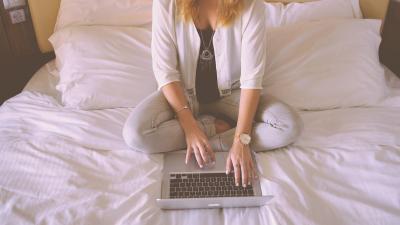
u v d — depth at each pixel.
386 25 2.03
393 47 2.00
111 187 1.10
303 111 1.50
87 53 1.59
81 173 1.15
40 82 1.70
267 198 1.03
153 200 1.06
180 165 1.21
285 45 1.62
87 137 1.29
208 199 1.02
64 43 1.66
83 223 0.97
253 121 1.37
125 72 1.56
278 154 1.27
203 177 1.15
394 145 1.28
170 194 1.08
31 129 1.35
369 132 1.33
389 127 1.36
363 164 1.19
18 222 0.96
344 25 1.68
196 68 1.39
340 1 1.87
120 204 1.04
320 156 1.24
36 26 1.86
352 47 1.61
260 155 1.26
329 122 1.41
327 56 1.59
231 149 1.22
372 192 1.09
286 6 1.87
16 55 1.86
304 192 1.08
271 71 1.57
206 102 1.50
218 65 1.37
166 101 1.36
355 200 1.05
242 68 1.34
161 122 1.30
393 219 0.99
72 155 1.22
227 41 1.32
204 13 1.32
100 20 1.81
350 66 1.57
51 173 1.14
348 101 1.52
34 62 1.92
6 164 1.17
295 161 1.22
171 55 1.36
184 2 1.26
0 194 1.05
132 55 1.62
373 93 1.53
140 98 1.52
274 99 1.38
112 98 1.49
